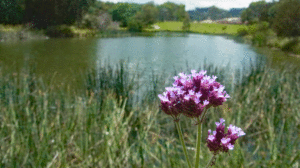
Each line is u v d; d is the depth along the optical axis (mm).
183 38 32688
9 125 4355
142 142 4059
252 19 43094
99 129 4641
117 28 38438
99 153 4051
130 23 40094
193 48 22281
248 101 5492
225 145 1554
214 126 4930
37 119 4688
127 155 3865
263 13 36219
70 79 9977
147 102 6137
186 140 4770
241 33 37938
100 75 7219
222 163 3352
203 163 3473
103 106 5371
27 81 6699
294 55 19250
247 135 4762
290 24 23891
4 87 5992
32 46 21234
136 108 5492
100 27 35500
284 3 24969
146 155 4000
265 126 4785
